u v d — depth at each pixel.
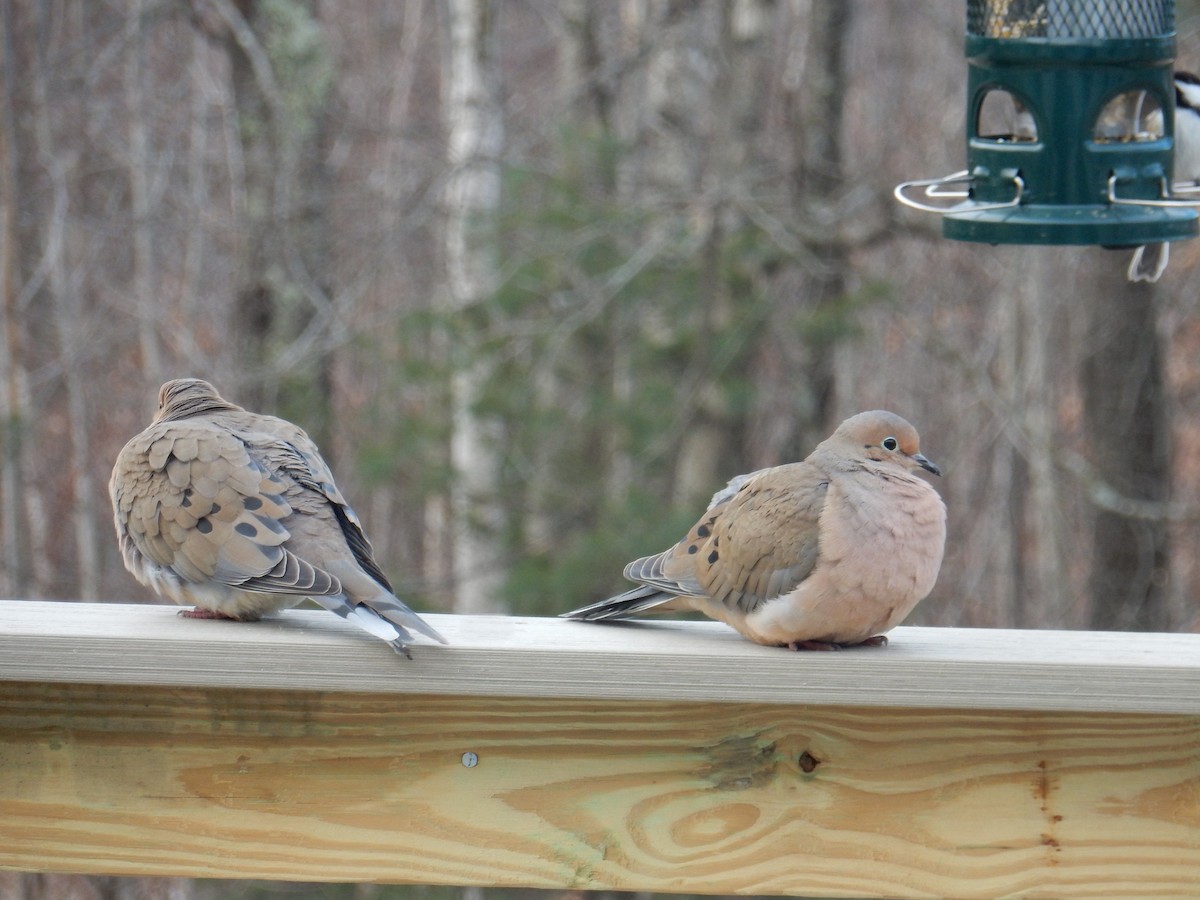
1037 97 5.91
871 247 15.23
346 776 4.39
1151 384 14.09
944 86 20.66
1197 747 4.27
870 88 20.86
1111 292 14.00
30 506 16.97
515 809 4.38
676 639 4.43
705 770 4.36
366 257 15.10
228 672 4.25
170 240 18.23
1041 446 13.65
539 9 18.06
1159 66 5.95
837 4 15.24
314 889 12.51
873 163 16.69
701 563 4.69
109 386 18.27
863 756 4.34
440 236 16.52
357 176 19.25
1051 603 16.20
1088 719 4.29
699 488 15.66
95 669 4.24
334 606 4.45
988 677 4.17
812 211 14.24
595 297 13.38
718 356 13.60
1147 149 5.96
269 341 15.04
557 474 14.14
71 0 17.03
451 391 13.73
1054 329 17.73
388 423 14.06
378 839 4.40
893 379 20.58
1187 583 18.81
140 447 5.06
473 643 4.27
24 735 4.39
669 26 14.82
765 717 4.35
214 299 17.30
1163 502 14.21
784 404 16.80
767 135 15.40
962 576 20.34
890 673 4.19
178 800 4.40
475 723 4.37
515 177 14.05
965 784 4.33
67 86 16.11
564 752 4.37
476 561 14.48
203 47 17.19
